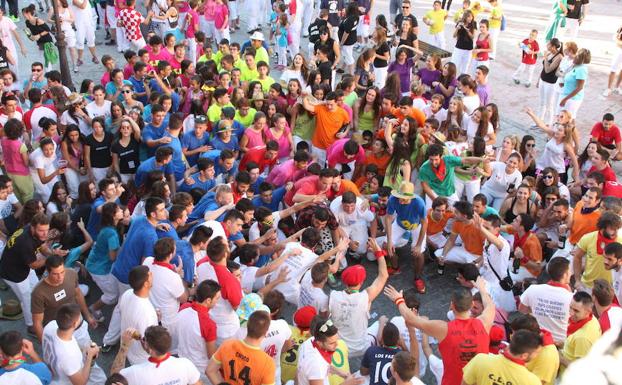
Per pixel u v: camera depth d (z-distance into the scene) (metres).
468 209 8.54
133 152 10.24
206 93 11.60
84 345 6.52
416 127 10.22
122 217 7.96
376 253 7.43
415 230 9.02
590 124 14.39
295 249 7.71
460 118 11.51
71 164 10.17
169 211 7.95
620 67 15.51
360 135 11.40
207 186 9.53
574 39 18.89
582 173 10.84
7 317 8.02
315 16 21.41
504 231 8.93
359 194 9.52
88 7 16.12
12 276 7.45
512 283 8.35
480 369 5.32
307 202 8.70
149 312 6.31
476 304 6.69
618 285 7.45
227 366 5.45
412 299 6.59
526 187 9.25
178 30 17.00
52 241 8.20
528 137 10.46
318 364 5.56
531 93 16.02
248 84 12.21
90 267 7.83
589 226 8.53
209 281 6.18
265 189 9.08
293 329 6.44
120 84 11.98
